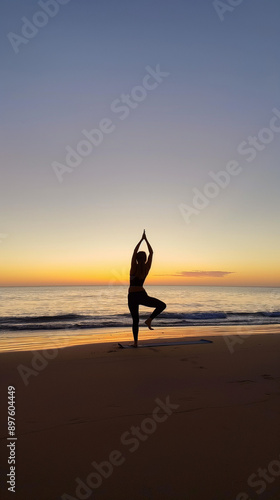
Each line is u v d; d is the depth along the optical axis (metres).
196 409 3.25
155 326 12.88
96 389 3.87
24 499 1.93
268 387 3.96
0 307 24.27
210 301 33.12
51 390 3.82
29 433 2.73
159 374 4.51
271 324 13.80
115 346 6.66
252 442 2.60
